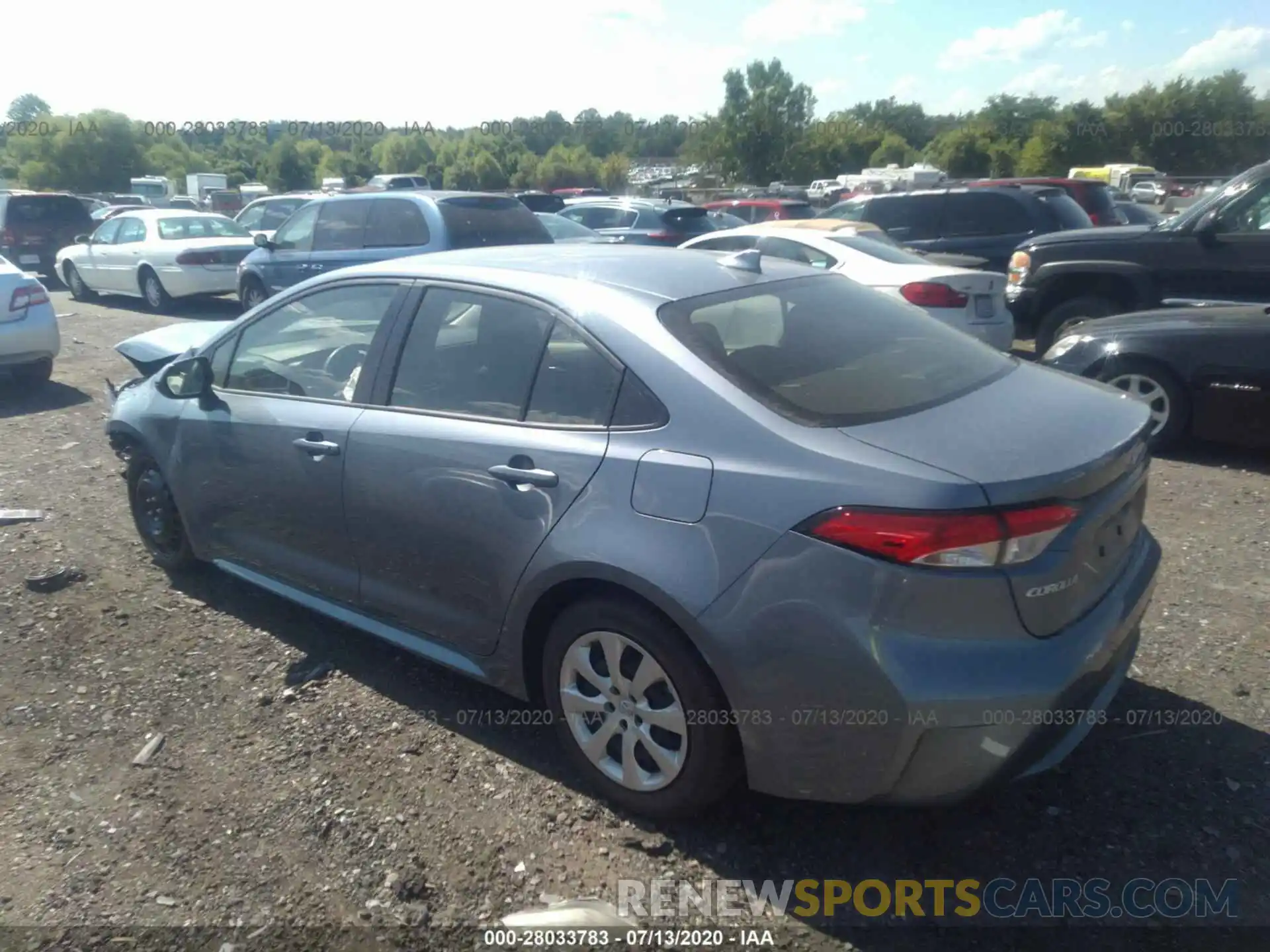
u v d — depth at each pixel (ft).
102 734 12.12
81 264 55.57
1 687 13.26
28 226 64.75
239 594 15.94
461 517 11.14
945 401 9.98
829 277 12.83
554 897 9.34
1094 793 10.62
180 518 15.94
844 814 10.43
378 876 9.64
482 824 10.34
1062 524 8.66
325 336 13.33
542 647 11.10
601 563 9.72
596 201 58.54
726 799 10.66
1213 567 16.29
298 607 15.44
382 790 10.91
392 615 12.53
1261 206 27.43
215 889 9.53
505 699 12.76
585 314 10.73
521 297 11.35
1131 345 22.38
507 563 10.74
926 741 8.47
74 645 14.34
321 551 13.20
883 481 8.52
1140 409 10.74
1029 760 8.81
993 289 29.60
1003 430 9.35
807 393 9.73
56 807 10.79
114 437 16.87
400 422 11.91
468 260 12.57
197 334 21.04
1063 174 175.32
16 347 30.32
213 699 12.86
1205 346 21.45
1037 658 8.54
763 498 8.95
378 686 13.09
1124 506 10.10
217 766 11.44
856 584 8.50
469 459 11.06
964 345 11.94
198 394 14.52
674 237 53.88
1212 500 19.66
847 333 11.26
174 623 14.99
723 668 9.13
